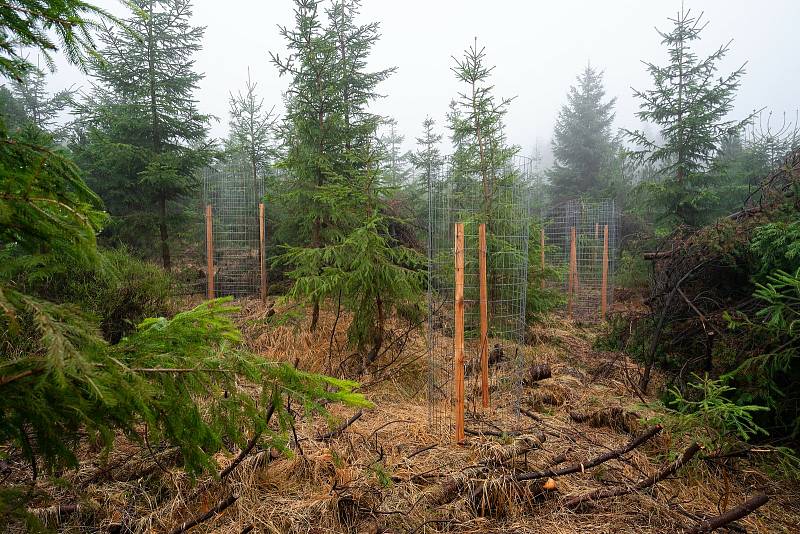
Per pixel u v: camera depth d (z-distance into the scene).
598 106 18.62
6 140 1.07
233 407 1.36
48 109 10.73
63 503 2.24
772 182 4.82
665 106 8.41
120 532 2.17
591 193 16.05
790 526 2.55
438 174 4.42
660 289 5.24
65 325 0.94
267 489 2.59
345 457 2.91
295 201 6.39
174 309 5.18
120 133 7.62
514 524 2.42
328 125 6.10
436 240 4.50
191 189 8.12
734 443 2.71
